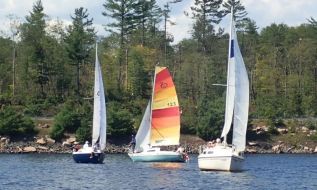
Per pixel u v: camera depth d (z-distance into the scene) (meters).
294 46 199.38
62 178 72.75
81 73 177.75
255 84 179.00
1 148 133.25
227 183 67.88
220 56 192.38
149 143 102.19
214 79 172.62
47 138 138.00
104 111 98.50
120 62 178.12
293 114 168.12
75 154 97.31
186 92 169.62
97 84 98.19
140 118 145.50
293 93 171.38
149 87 171.75
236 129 80.88
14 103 159.88
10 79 173.75
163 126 101.75
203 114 149.50
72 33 170.25
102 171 82.69
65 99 165.62
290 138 151.38
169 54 197.12
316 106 171.62
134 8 192.88
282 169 91.50
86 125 138.12
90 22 182.75
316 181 73.81
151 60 178.38
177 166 91.81
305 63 185.12
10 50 181.00
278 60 188.75
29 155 122.50
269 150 147.25
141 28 197.38
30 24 177.12
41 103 161.25
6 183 66.81
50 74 168.62
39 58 166.75
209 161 80.94
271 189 64.06
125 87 171.38
